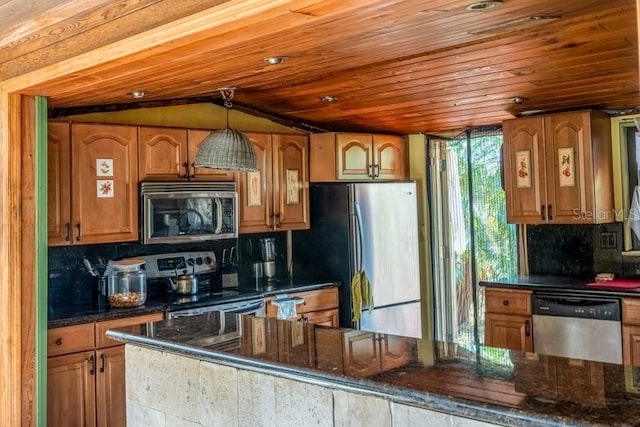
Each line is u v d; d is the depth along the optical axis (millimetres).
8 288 3068
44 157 3191
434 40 2635
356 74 3543
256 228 4734
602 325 4047
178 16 2105
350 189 4922
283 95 4250
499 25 2490
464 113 4844
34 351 3148
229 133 3723
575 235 4816
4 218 3068
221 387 1773
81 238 3809
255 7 1882
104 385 3633
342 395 1471
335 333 1944
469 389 1285
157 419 1980
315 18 1989
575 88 3936
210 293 4453
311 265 5156
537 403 1179
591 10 2424
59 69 2664
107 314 3666
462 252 5723
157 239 4102
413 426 1340
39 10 2594
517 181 4770
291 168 4980
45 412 3191
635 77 3658
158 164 4176
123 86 3094
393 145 5531
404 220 5277
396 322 5184
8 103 3061
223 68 2893
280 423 1615
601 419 1086
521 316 4430
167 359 1941
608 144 4668
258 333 1967
